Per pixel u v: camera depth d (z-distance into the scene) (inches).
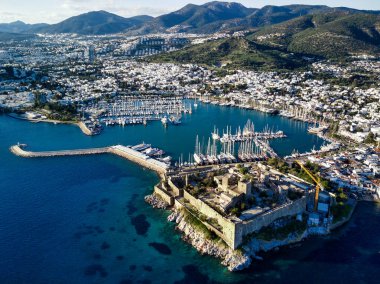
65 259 7037.4
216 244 7273.6
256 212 7568.9
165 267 6845.5
